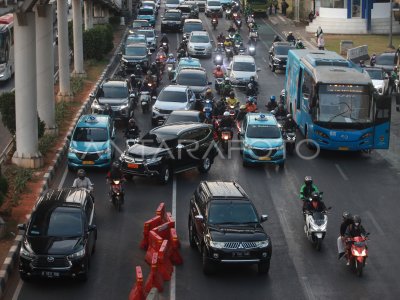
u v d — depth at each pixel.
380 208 43.88
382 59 89.31
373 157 56.16
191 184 47.91
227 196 35.59
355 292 32.12
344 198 45.66
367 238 36.19
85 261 32.16
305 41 111.25
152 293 31.00
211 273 33.25
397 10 119.12
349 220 34.53
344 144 54.75
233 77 79.81
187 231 39.03
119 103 63.06
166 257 33.50
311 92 56.31
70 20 112.88
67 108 66.06
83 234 33.03
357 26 117.75
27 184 45.16
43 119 56.44
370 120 54.72
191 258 35.38
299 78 61.81
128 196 44.94
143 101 68.25
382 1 118.12
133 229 39.22
